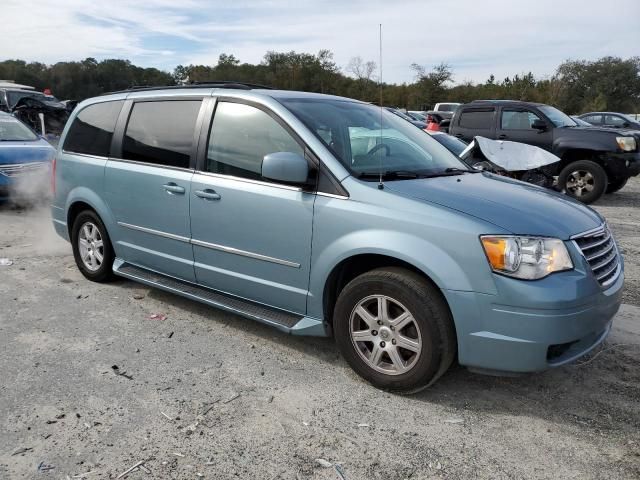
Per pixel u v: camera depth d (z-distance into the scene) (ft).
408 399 10.80
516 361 9.68
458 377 11.68
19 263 19.49
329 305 11.71
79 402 10.57
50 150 30.30
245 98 13.07
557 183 34.76
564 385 11.38
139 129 15.31
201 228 13.37
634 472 8.70
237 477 8.55
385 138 13.32
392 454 9.12
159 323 14.44
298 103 12.91
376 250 10.45
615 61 219.20
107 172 15.80
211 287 13.83
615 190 37.04
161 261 14.73
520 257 9.57
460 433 9.71
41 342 13.19
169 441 9.40
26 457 8.94
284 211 11.73
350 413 10.29
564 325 9.50
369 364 11.11
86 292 16.67
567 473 8.68
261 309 12.80
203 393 10.94
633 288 17.54
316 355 12.69
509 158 25.96
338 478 8.55
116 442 9.36
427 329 10.12
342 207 10.96
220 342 13.32
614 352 12.87
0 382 11.27
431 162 13.41
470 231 9.75
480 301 9.66
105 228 16.49
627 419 10.16
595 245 10.60
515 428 9.87
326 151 11.53
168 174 14.03
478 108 38.19
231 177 12.81
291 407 10.48
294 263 11.74
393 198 10.62
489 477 8.59
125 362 12.22
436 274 9.89
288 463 8.87
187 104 14.25
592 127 35.91
